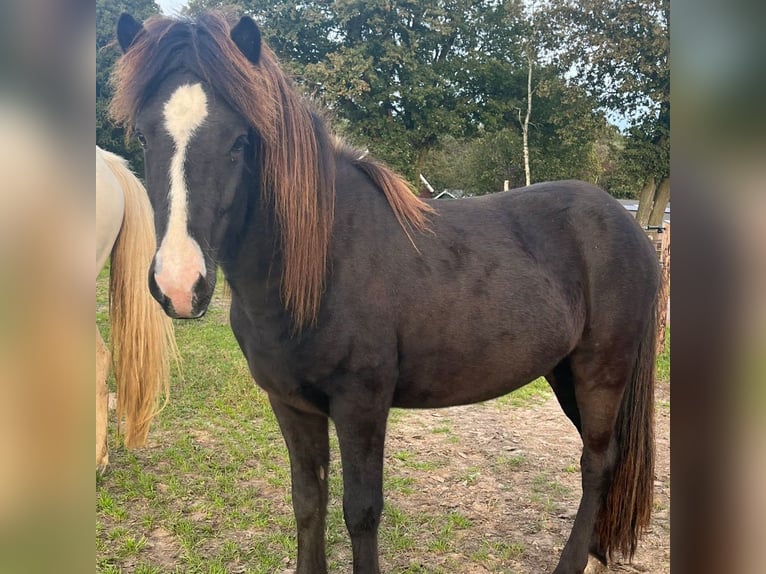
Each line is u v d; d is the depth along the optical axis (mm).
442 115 17078
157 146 1662
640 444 2492
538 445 3969
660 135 14828
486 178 19141
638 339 2486
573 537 2484
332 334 1913
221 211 1709
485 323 2162
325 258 1909
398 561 2594
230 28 1832
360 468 1976
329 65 16516
